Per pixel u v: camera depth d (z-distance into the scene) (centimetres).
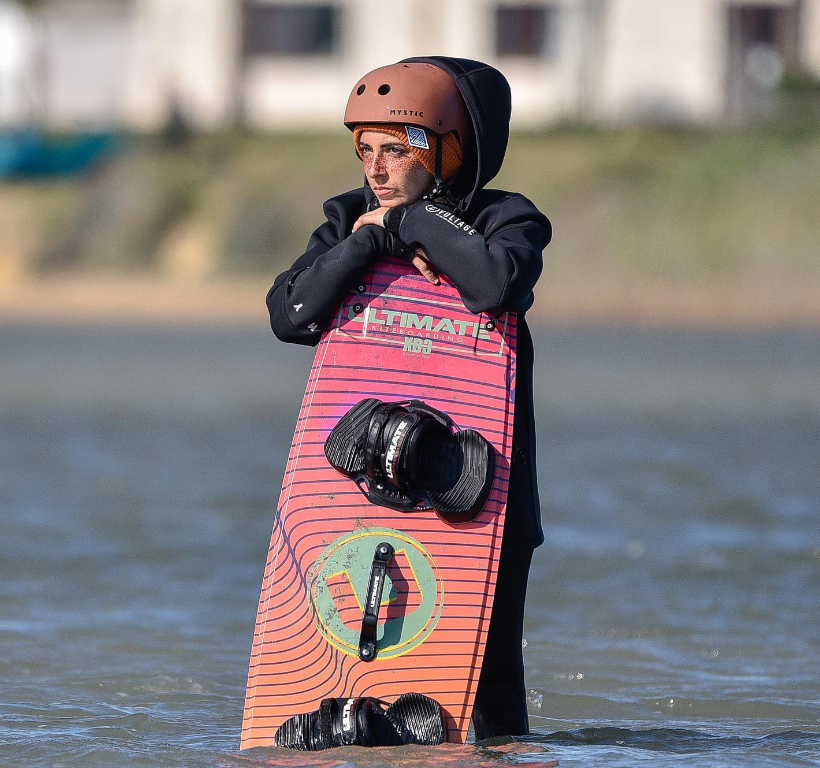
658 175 11338
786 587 2342
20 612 2150
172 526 2852
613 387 5488
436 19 13025
